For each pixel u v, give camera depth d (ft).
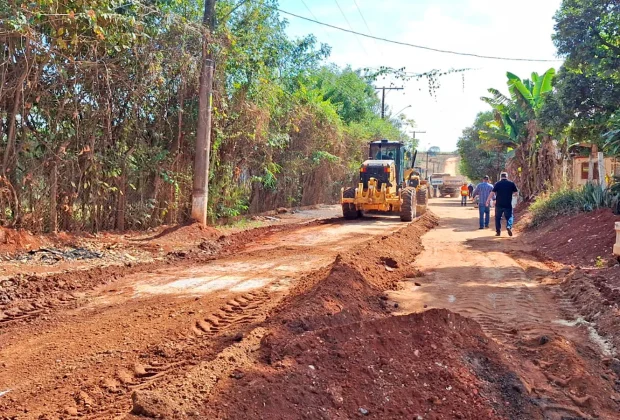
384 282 27.20
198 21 48.26
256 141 59.16
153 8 41.65
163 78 44.75
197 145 46.09
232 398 11.72
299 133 79.56
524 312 22.24
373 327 16.43
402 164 74.18
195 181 46.19
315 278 26.25
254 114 55.83
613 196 45.09
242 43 53.78
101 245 36.81
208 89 45.83
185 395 11.73
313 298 20.42
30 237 34.65
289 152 78.64
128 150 44.14
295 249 38.91
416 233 50.70
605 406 14.35
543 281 28.48
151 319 20.58
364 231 52.13
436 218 74.33
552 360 16.63
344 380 13.64
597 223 39.96
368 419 12.46
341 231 52.03
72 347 17.48
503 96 92.73
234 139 56.24
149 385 13.88
